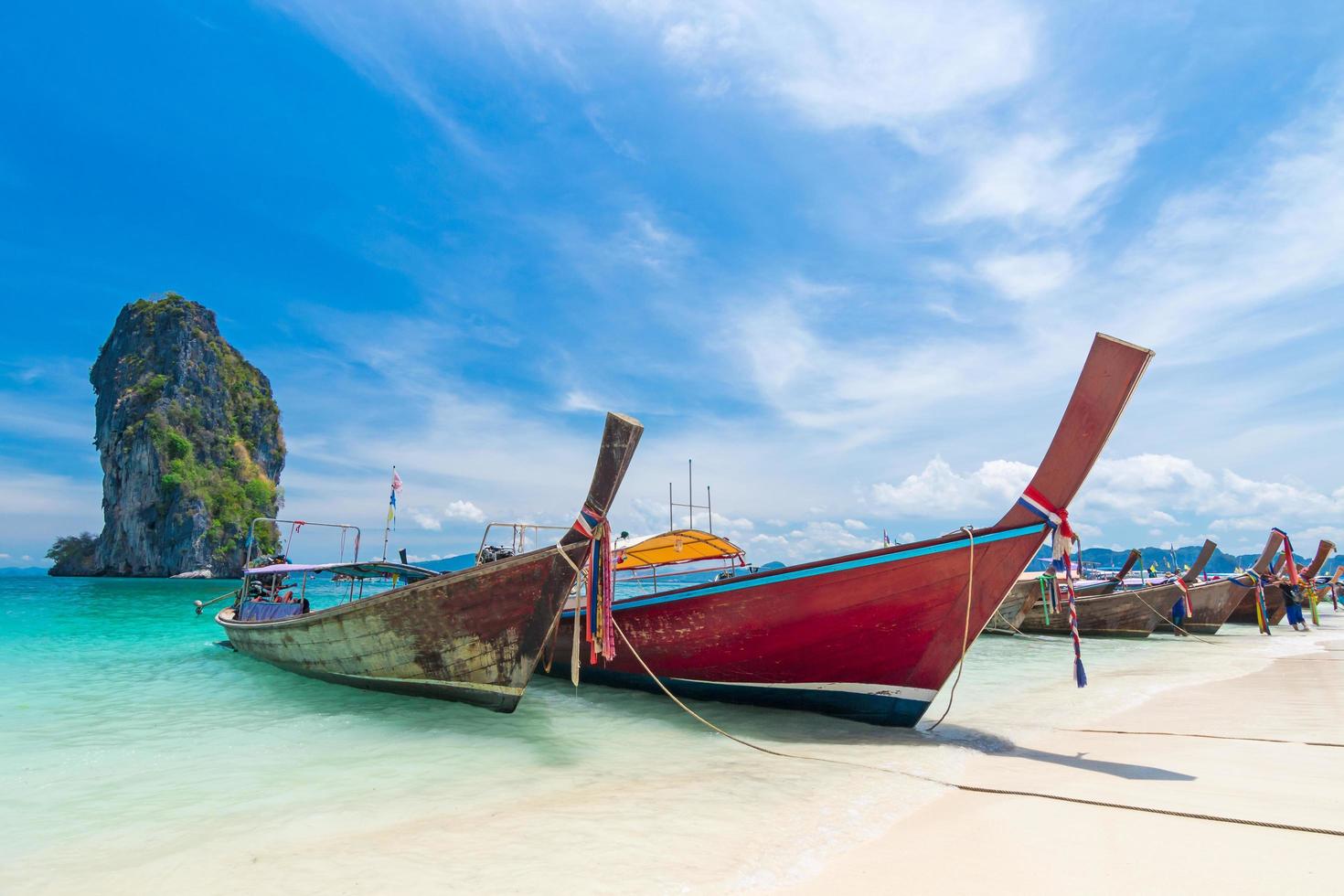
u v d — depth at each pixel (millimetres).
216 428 118500
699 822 4359
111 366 123625
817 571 7293
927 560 6816
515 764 6188
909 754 6266
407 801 5078
